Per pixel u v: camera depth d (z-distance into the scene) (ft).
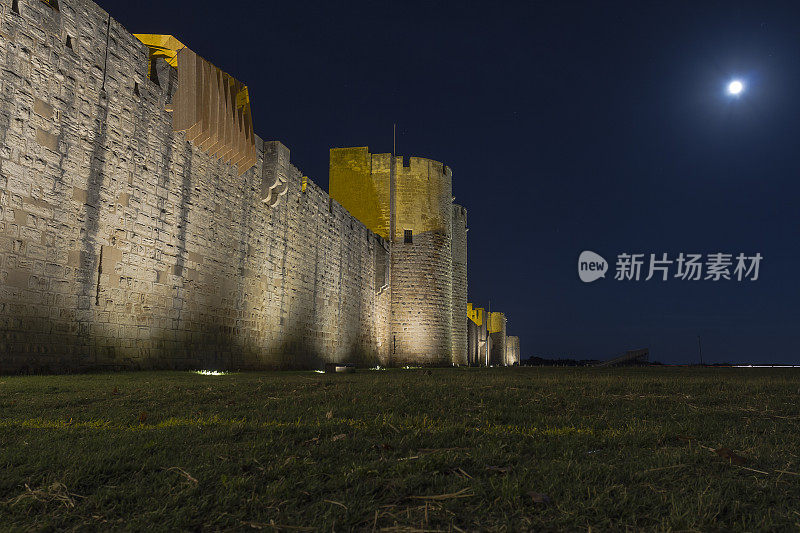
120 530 7.66
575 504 8.41
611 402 21.75
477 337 199.52
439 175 129.08
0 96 36.52
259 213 69.21
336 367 57.72
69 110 41.88
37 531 7.54
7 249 36.55
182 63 54.70
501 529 7.57
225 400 21.75
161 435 13.28
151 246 49.93
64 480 9.48
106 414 17.46
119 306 45.93
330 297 91.91
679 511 8.05
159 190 51.19
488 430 14.46
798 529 7.51
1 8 36.91
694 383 33.76
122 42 47.65
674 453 11.50
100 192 44.47
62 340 40.37
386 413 17.76
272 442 12.50
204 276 57.47
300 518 8.04
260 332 68.64
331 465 10.62
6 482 9.29
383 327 118.62
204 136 57.00
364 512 8.19
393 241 123.65
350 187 126.11
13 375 35.68
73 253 41.73
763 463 10.99
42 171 39.37
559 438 13.30
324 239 90.17
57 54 41.09
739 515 8.11
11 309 36.63
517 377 41.73
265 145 71.15
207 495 8.86
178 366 52.70
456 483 9.45
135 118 48.62
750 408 20.31
